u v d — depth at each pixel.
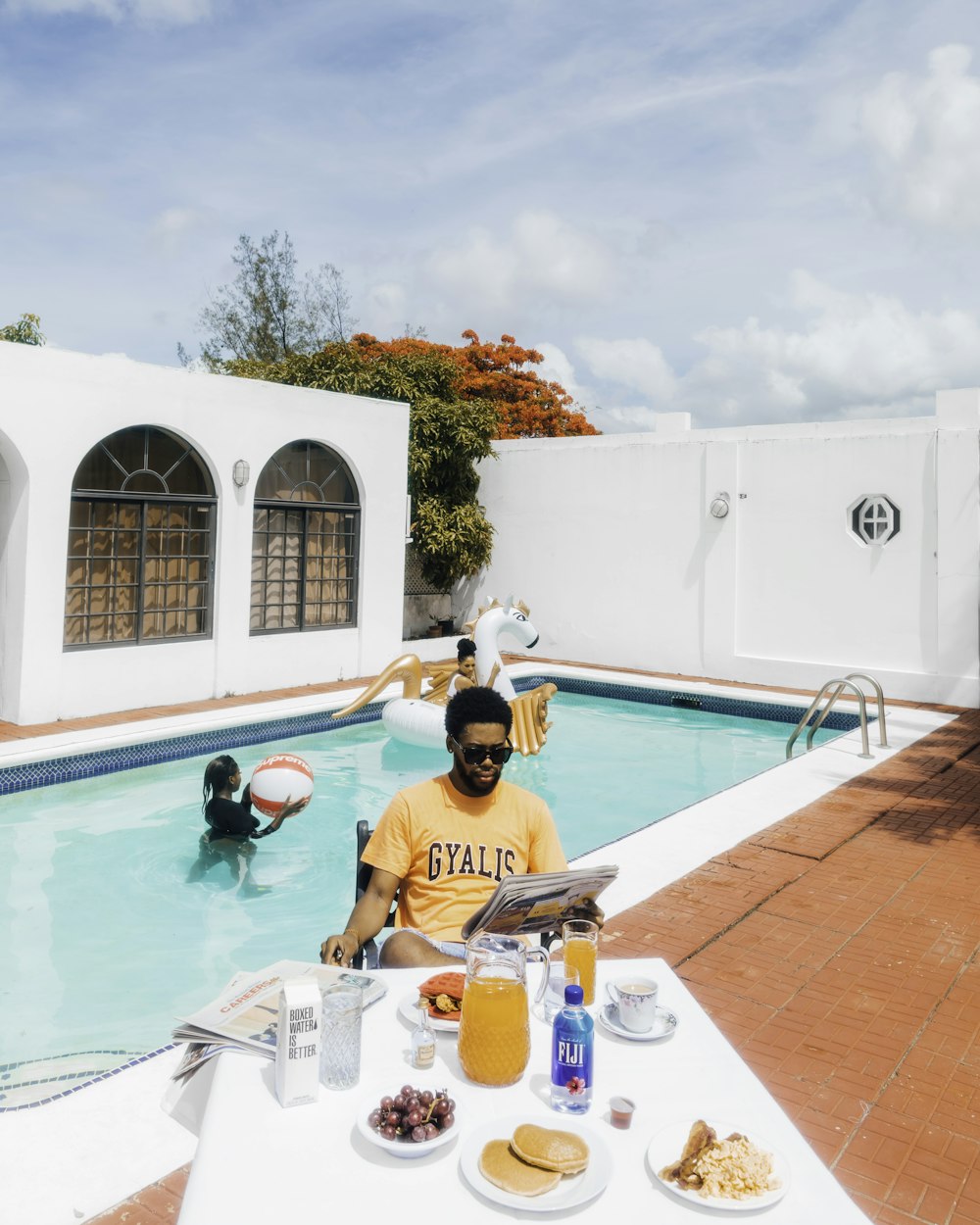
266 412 10.99
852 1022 3.71
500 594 15.67
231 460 10.66
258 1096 1.86
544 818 3.09
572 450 14.65
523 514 15.30
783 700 11.49
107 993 4.50
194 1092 2.10
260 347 27.12
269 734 9.62
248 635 11.05
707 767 9.29
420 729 8.95
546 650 15.09
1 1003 4.38
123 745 8.39
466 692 3.01
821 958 4.30
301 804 6.21
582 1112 1.83
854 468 12.03
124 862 6.22
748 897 5.04
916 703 11.58
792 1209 1.57
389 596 12.82
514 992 1.94
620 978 2.29
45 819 7.05
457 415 14.88
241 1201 1.54
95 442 9.34
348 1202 1.55
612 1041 2.12
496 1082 1.92
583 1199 1.56
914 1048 3.51
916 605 11.66
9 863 6.17
